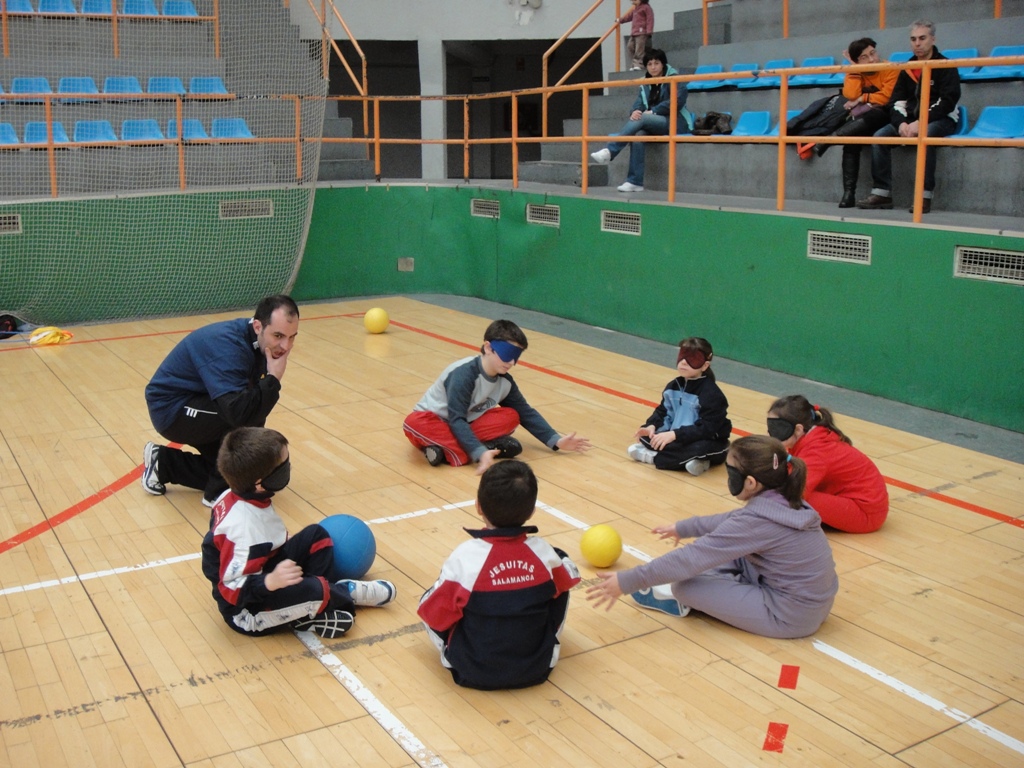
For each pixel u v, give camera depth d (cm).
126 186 1173
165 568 469
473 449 587
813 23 1184
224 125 1272
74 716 349
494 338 586
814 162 915
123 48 1363
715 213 870
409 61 2100
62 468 606
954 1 1054
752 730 341
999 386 679
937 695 362
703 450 589
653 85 1038
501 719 347
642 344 942
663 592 423
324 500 554
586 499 554
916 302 722
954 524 521
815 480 493
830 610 425
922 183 716
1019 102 871
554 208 1051
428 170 1670
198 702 357
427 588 446
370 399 757
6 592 445
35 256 1010
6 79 1268
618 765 322
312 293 1182
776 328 834
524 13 1591
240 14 1427
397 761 324
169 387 535
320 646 397
